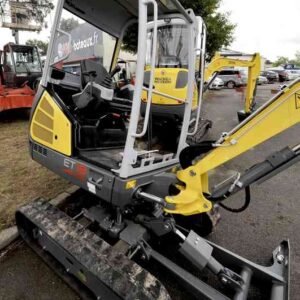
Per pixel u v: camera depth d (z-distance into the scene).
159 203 2.01
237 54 6.77
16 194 3.30
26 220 2.40
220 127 7.73
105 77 2.64
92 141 2.57
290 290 2.12
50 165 2.57
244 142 1.76
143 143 4.09
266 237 2.77
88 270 1.75
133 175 2.07
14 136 5.95
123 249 1.96
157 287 1.60
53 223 2.14
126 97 3.10
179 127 4.77
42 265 2.29
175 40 5.09
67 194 3.27
